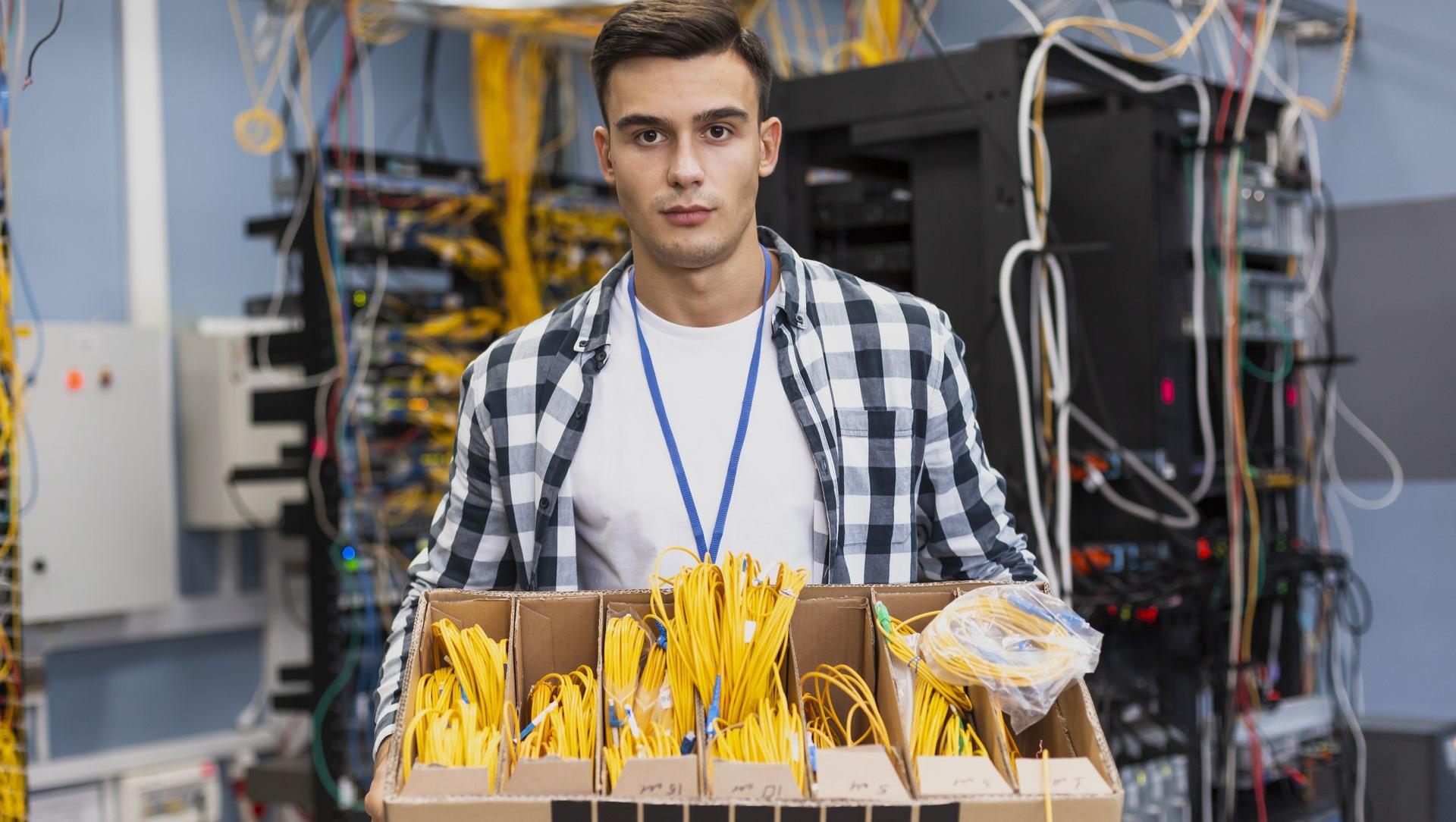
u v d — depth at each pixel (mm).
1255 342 3430
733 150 1351
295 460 4023
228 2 4488
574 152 5223
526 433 1524
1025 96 2564
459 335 3738
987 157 2650
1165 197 2951
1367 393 4254
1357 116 4273
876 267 3111
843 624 1318
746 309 1484
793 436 1488
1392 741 3365
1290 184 3398
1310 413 4191
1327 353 4293
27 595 3674
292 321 4125
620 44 1322
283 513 3619
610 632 1255
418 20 3752
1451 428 4117
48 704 4004
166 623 4164
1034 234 2578
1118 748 2773
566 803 1019
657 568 1340
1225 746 3027
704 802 1021
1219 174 3111
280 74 4590
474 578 1591
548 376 1523
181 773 4047
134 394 3939
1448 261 4117
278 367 4031
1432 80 4137
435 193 3682
